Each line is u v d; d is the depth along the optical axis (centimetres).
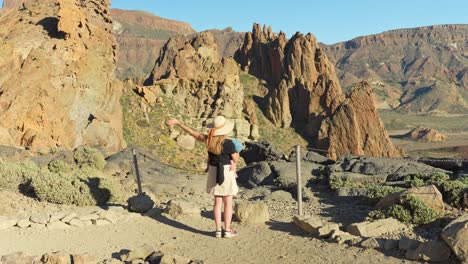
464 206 1061
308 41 12606
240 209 1041
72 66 4472
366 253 783
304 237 902
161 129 7319
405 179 1544
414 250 748
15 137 3538
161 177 2111
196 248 865
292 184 1606
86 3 5138
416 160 1864
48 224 1024
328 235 880
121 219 1089
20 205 1192
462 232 715
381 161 1800
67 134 4141
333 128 10088
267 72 13600
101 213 1080
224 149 898
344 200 1342
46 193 1255
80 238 949
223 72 9281
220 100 8756
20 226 1021
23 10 5203
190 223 1053
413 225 930
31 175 1428
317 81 11631
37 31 4631
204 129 8206
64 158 2167
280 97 11562
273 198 1420
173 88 8775
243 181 2031
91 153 2175
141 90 8025
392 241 804
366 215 1086
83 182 1332
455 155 16575
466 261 682
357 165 1778
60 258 770
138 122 7194
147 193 1437
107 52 5028
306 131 11156
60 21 4500
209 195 1633
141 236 961
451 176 1586
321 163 2148
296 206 1284
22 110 3781
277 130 11125
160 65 11725
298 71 12275
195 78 9050
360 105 10056
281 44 13212
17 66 4138
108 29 5297
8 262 769
